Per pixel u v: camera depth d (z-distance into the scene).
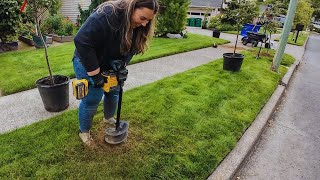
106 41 1.89
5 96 3.66
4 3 6.30
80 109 2.33
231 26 18.42
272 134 3.41
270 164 2.75
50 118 2.93
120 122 2.50
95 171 2.14
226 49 8.87
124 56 2.12
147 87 4.12
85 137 2.48
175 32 10.60
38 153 2.31
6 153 2.29
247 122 3.29
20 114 3.13
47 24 8.84
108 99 2.55
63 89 3.10
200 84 4.46
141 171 2.18
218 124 3.12
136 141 2.58
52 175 2.06
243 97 4.08
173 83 4.41
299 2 15.02
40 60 5.60
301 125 3.75
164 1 10.03
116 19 1.78
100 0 9.95
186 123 3.04
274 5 7.16
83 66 1.99
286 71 6.38
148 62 6.04
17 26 6.91
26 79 4.24
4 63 5.29
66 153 2.33
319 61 9.26
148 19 1.82
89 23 1.75
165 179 2.14
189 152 2.50
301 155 2.97
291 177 2.57
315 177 2.60
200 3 26.03
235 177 2.48
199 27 21.86
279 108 4.32
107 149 2.41
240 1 5.55
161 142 2.61
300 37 17.19
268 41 10.02
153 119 3.05
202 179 2.21
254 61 6.82
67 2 13.84
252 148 2.98
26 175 2.05
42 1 3.11
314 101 4.81
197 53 7.63
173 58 6.68
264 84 4.88
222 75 5.08
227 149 2.65
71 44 7.92
